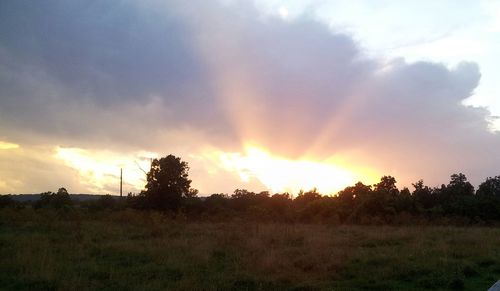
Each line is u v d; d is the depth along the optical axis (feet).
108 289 34.09
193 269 41.68
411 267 42.29
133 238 69.26
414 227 101.81
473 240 65.57
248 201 178.19
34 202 168.76
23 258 43.39
